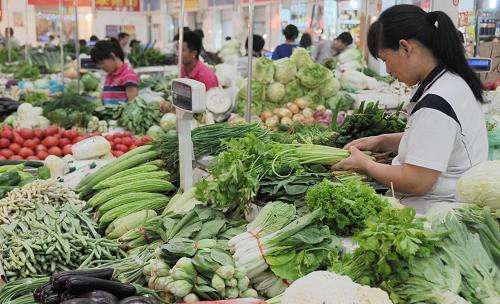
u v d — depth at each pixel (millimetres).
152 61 12688
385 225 1907
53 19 21234
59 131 5215
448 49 2602
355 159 2852
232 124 3811
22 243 2645
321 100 5582
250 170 2674
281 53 10633
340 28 12016
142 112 5961
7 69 12016
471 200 2324
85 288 1978
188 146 3143
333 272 1920
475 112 2639
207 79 5891
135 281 2295
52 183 3219
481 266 1934
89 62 10469
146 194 3252
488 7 7062
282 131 4359
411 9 2648
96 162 4172
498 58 6719
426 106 2564
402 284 1885
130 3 21844
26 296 2229
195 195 2678
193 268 2098
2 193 3459
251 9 3939
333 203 2332
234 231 2473
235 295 2094
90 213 3193
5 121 6285
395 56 2672
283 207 2414
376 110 3799
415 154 2580
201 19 19859
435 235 1936
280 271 2166
